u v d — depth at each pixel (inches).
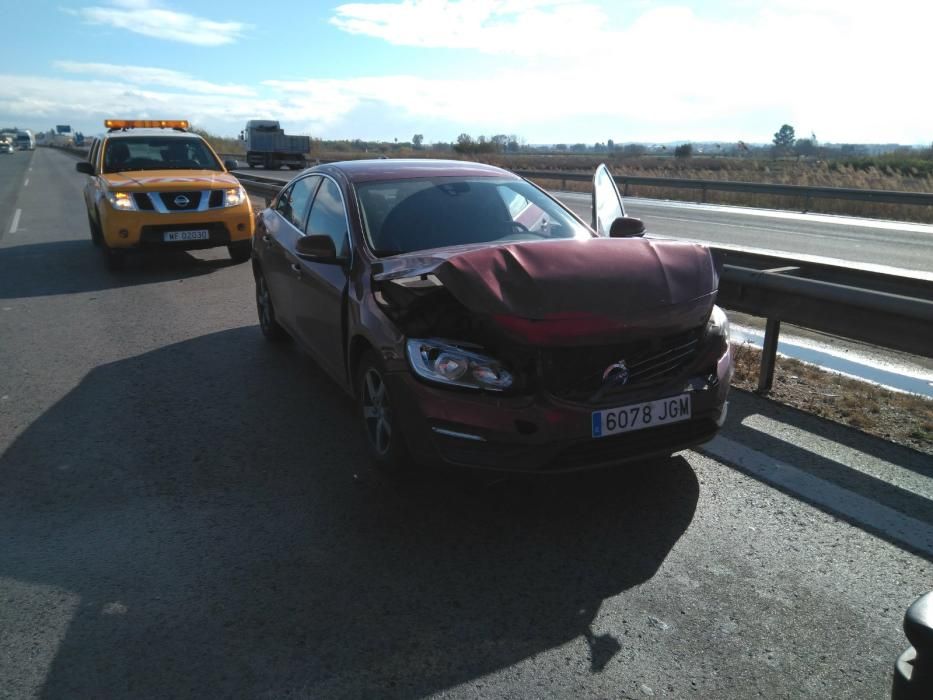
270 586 117.6
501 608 111.2
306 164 1779.0
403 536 131.6
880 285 183.8
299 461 162.6
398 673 98.1
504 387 125.6
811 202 829.8
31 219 672.4
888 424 173.8
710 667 98.1
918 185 872.3
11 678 98.4
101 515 141.0
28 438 178.5
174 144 439.8
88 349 255.1
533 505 141.3
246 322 289.7
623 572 119.6
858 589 114.0
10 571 122.8
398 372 135.3
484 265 134.4
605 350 127.6
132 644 104.9
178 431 180.9
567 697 93.4
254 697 94.4
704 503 140.5
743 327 272.7
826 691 93.5
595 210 226.2
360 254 166.4
